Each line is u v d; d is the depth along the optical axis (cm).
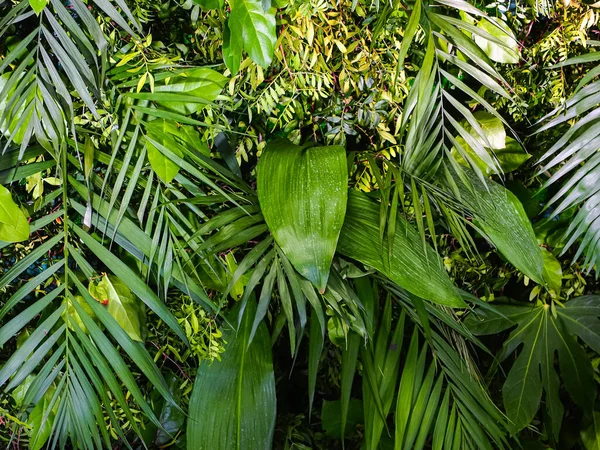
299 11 111
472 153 134
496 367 155
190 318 110
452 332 120
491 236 113
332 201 92
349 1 122
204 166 100
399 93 127
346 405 102
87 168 90
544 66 139
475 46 97
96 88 86
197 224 113
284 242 90
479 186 123
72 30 81
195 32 118
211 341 106
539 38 147
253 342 111
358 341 107
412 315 113
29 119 86
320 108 132
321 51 121
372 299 105
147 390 125
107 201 98
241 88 120
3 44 102
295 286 93
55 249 117
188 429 104
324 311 112
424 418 106
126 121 93
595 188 111
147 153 100
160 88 102
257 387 107
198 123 98
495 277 151
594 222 113
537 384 141
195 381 107
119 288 103
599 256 113
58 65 100
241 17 88
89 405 94
